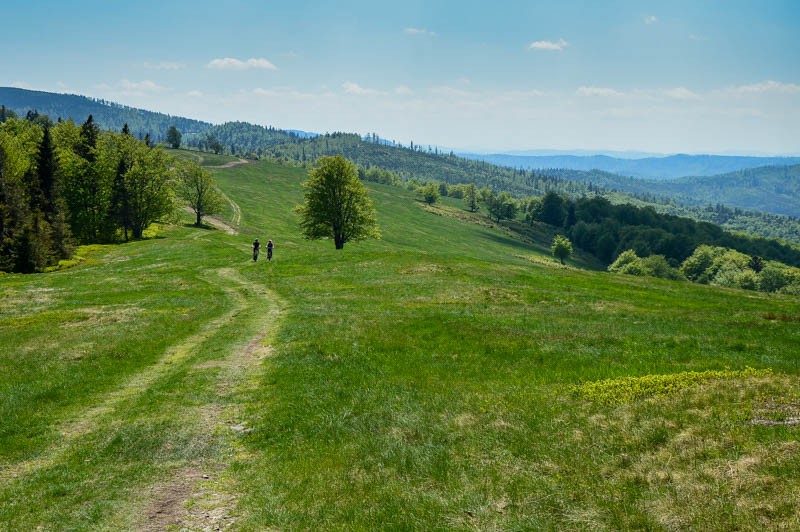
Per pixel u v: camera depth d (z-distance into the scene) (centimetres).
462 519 1018
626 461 1161
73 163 10238
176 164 14138
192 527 1088
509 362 2162
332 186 8950
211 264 6384
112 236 10650
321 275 5328
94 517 1135
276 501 1164
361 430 1554
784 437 1131
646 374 1820
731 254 19462
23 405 1931
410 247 18300
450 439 1408
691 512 928
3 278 5806
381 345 2533
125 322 3356
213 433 1627
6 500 1238
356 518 1053
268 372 2248
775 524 854
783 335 2494
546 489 1092
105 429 1681
